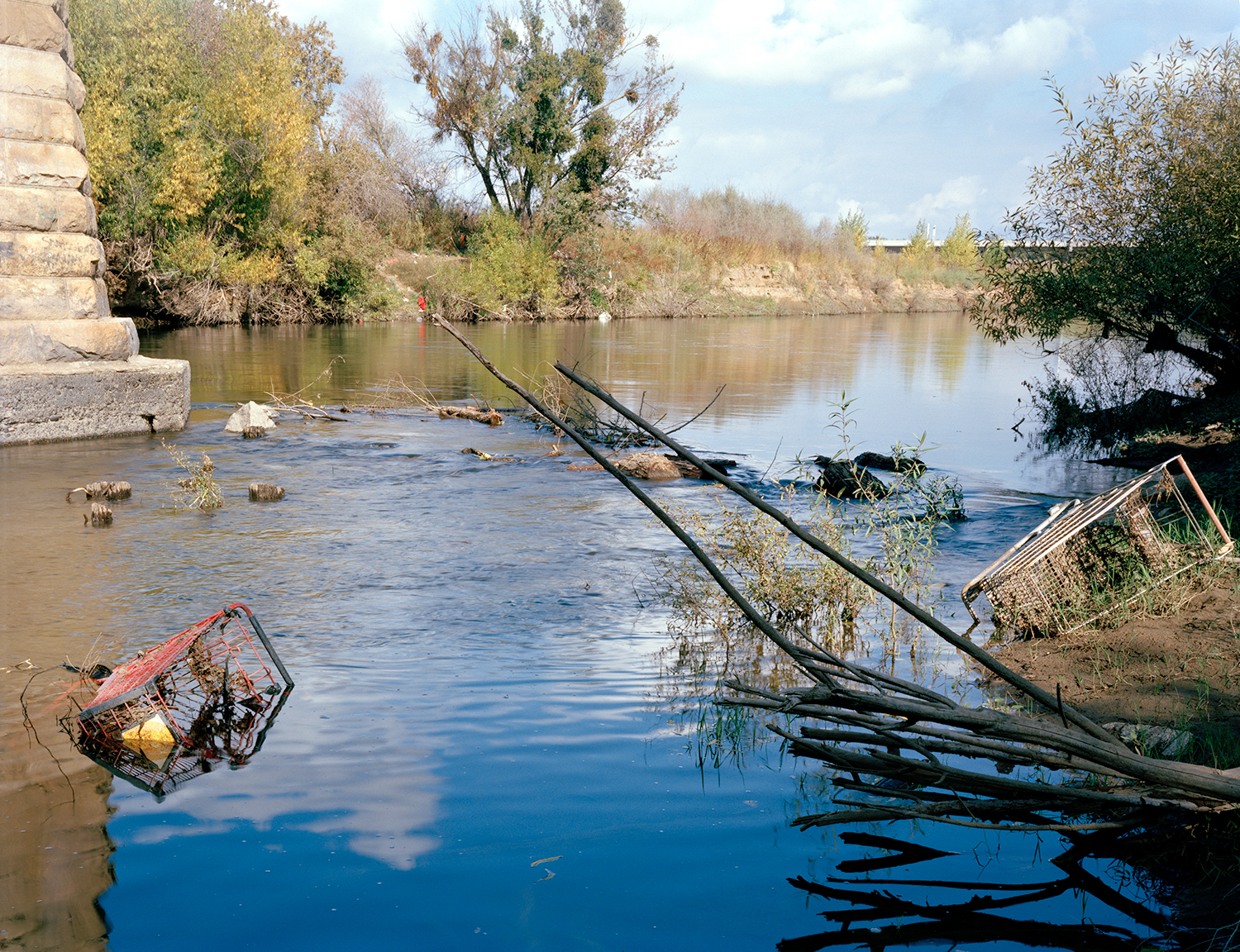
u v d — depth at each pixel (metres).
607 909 3.06
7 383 13.05
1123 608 6.17
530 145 50.53
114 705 4.35
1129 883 3.28
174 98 34.09
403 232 50.09
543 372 23.77
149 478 11.08
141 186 33.22
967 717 3.73
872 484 10.88
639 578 7.30
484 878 3.22
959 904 3.14
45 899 3.07
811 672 3.95
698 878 3.26
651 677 5.26
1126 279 13.77
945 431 16.20
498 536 8.56
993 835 3.62
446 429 15.59
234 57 36.22
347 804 3.73
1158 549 6.62
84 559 7.54
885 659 5.66
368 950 2.83
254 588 6.84
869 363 28.00
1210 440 13.28
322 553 7.87
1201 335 14.80
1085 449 14.39
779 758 4.24
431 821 3.61
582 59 48.59
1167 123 13.51
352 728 4.46
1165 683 5.11
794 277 62.88
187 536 8.37
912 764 3.87
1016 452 14.21
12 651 5.49
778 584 6.49
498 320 46.88
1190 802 3.60
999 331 15.74
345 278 42.31
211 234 36.94
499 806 3.73
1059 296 14.59
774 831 3.59
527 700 4.86
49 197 13.59
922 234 79.12
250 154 36.28
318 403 18.45
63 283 13.84
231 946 2.84
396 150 52.69
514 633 5.97
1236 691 4.93
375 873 3.24
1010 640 6.09
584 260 50.75
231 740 4.32
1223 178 12.65
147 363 14.86
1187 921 3.04
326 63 49.81
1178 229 13.37
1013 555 6.94
